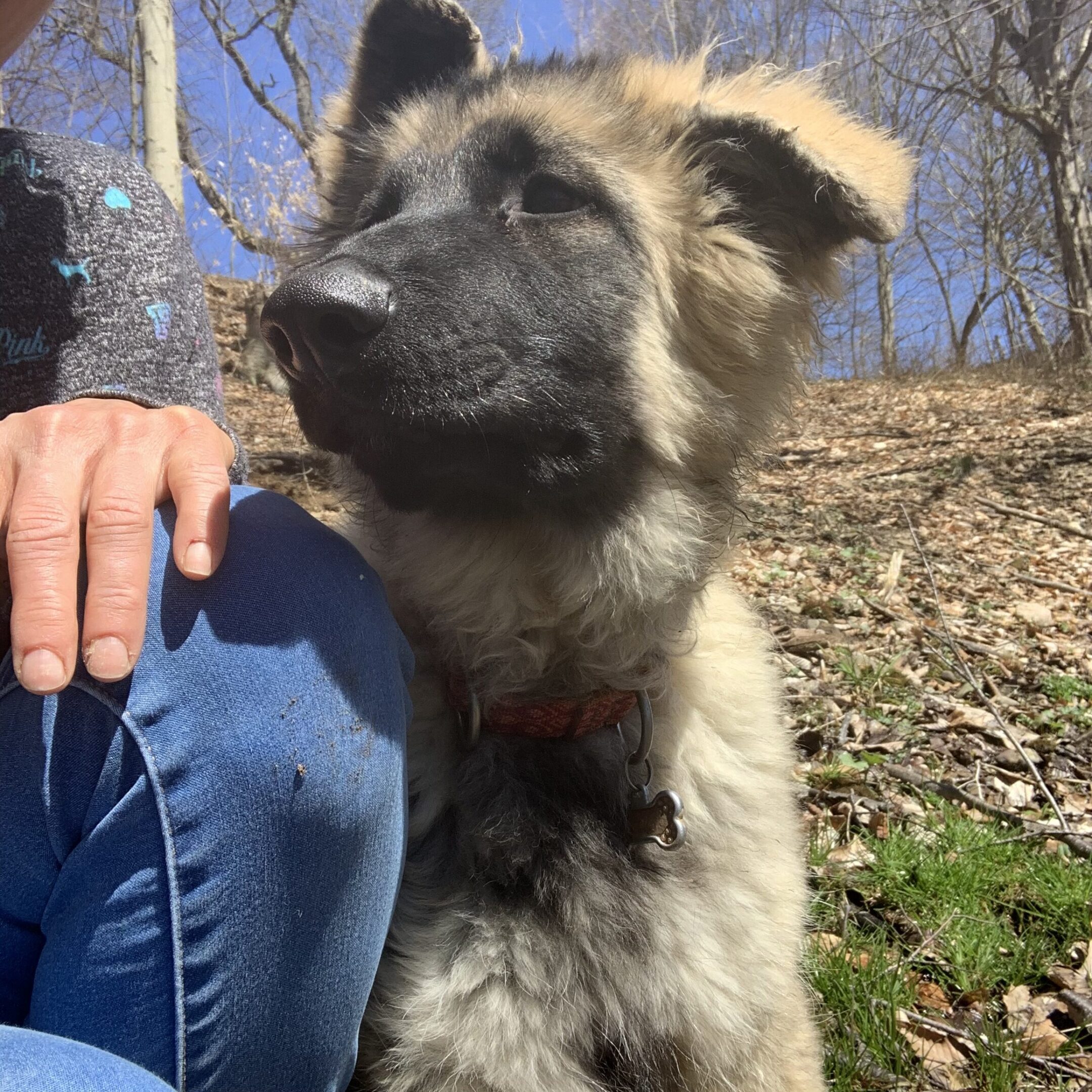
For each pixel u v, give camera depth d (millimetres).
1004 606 1652
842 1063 554
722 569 577
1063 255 4371
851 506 2312
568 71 618
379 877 319
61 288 415
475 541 504
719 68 660
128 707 276
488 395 456
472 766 460
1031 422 3260
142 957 275
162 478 308
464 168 544
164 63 2588
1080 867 771
